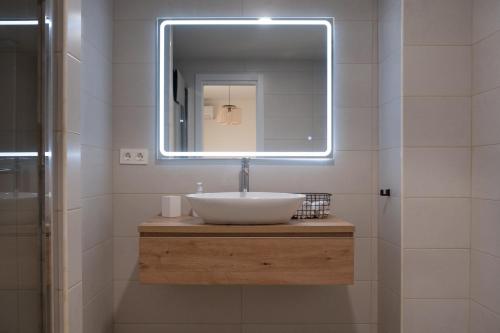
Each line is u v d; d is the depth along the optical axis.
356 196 2.11
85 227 1.69
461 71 1.77
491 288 1.62
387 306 1.95
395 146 1.85
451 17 1.78
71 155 1.18
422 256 1.76
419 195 1.77
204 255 1.61
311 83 2.16
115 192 2.09
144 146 2.11
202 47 2.16
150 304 2.09
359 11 2.12
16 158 1.07
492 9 1.63
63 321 1.15
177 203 1.93
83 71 1.66
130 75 2.11
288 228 1.60
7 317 1.05
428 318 1.77
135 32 2.11
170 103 2.14
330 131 2.13
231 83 2.17
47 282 1.13
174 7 2.12
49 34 1.14
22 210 1.08
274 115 2.17
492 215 1.62
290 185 2.12
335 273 1.61
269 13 2.13
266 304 2.09
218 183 2.12
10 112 1.05
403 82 1.78
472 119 1.76
